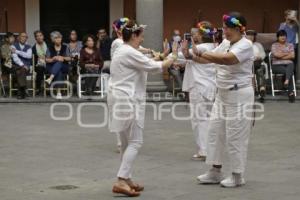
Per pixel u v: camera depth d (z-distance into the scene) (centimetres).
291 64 1778
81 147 1126
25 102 1700
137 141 809
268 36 1933
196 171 943
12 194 813
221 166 873
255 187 845
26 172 936
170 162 1005
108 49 1839
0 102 1698
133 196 801
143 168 963
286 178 896
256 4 2131
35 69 1788
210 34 957
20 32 2031
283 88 1836
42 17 2061
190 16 2109
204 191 825
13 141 1180
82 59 1772
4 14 2030
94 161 1012
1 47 1786
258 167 968
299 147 1130
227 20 822
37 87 1817
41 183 871
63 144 1153
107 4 2086
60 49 1820
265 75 1806
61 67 1783
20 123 1384
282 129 1318
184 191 826
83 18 2086
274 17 2134
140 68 797
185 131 1291
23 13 2045
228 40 834
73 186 855
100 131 1289
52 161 1012
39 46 1797
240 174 844
